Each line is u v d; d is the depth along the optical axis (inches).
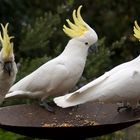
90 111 268.7
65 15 481.1
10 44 252.2
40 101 285.4
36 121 257.9
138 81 255.4
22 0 524.1
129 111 262.5
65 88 284.0
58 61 280.2
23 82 287.1
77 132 240.1
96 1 609.9
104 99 255.6
